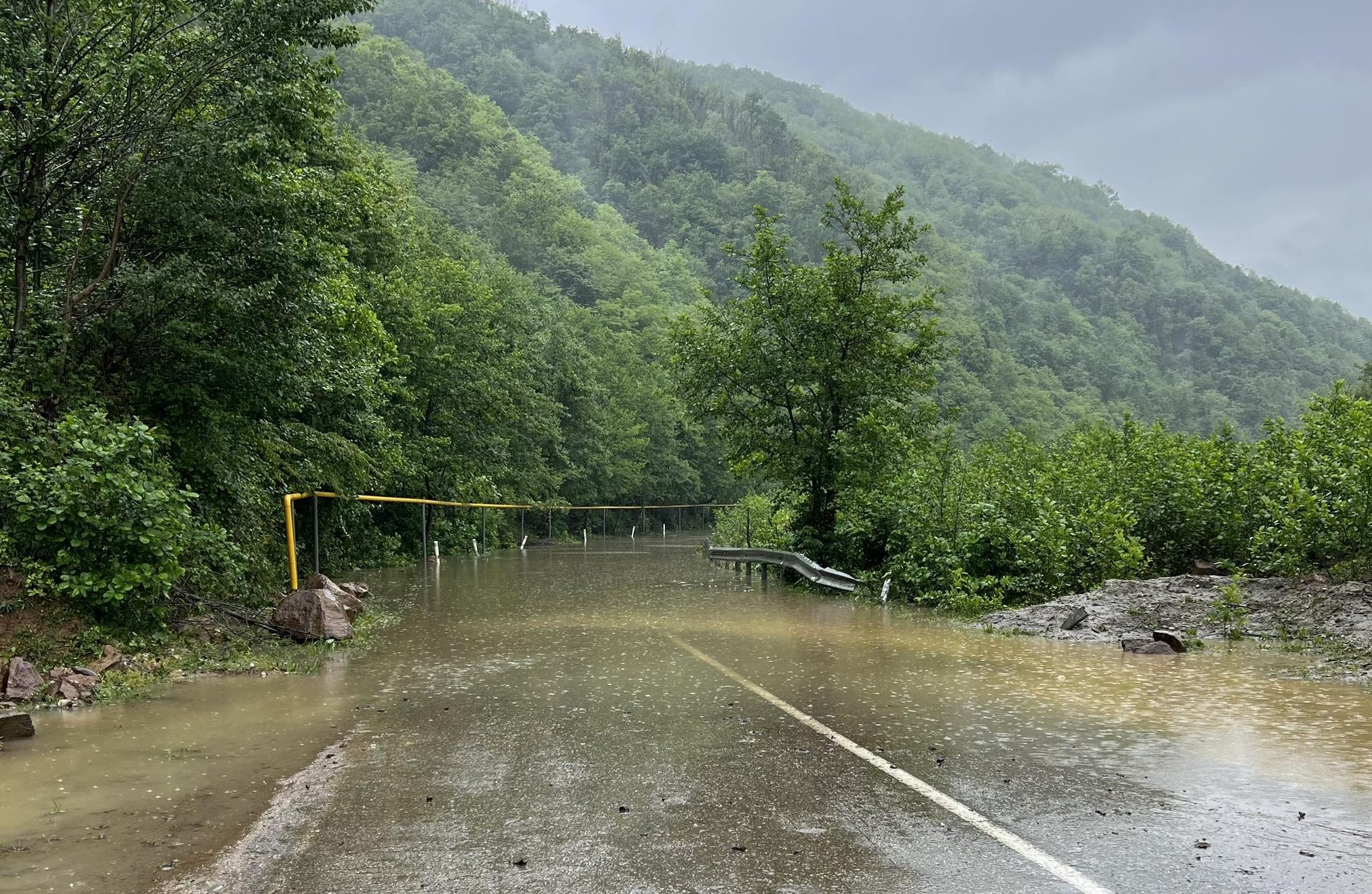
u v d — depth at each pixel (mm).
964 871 4230
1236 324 191125
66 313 10945
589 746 6516
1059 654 10688
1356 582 12242
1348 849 4508
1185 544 15906
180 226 11383
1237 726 7082
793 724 7211
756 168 189750
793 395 22312
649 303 99312
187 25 11391
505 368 42000
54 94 10898
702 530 76562
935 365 23734
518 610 15469
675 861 4352
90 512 9164
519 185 117188
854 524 20141
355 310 17766
